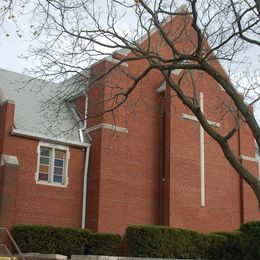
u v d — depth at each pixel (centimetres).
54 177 2641
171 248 2384
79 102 2888
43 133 2612
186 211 2808
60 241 2338
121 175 2716
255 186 1458
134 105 2730
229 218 3019
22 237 2292
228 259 2419
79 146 2717
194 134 2962
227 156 1505
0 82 2694
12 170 2434
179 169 2842
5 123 2512
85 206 2664
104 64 2742
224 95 3120
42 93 2875
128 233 2411
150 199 2814
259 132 1481
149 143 2894
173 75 2903
